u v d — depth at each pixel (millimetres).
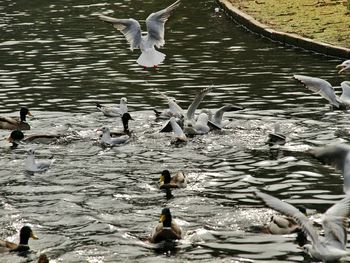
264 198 11836
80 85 26234
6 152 20250
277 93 24562
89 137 21188
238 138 20719
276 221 15094
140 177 18234
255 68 27828
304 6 37531
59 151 20203
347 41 30312
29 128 22031
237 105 23469
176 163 19125
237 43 31922
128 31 15320
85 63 29156
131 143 20641
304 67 27859
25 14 39562
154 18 15383
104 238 15062
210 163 19047
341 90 24938
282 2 38906
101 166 19031
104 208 16469
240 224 15516
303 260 13898
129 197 17047
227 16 37812
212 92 24922
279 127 20469
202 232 15172
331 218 12125
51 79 27062
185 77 26859
